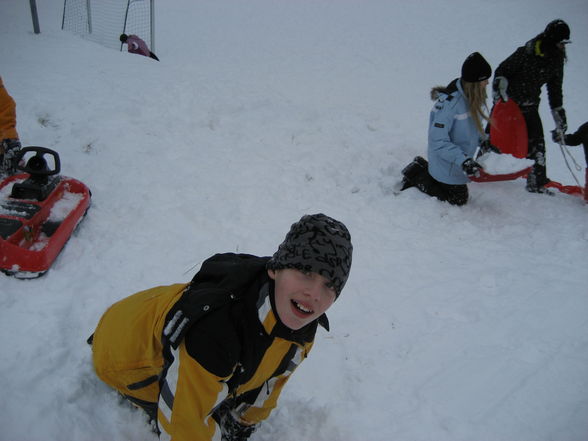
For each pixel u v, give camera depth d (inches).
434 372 120.2
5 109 155.2
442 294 149.3
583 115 349.4
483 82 182.1
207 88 278.2
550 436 105.7
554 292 153.4
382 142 253.4
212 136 226.2
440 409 109.6
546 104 369.4
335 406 107.0
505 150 207.2
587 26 582.9
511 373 121.3
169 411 68.9
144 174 185.9
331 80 382.3
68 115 216.8
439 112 190.5
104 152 194.5
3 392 96.5
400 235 179.3
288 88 345.7
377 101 344.8
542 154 211.3
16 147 155.8
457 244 177.8
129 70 289.4
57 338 111.9
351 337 128.2
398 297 146.0
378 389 113.7
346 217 185.3
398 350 126.1
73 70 271.4
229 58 410.3
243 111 255.3
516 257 171.9
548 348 130.4
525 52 202.4
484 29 577.3
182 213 167.9
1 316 115.4
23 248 126.9
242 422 91.0
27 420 92.4
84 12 475.8
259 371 73.3
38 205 138.7
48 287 126.9
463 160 185.5
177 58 388.5
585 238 185.2
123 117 223.6
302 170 210.7
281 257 64.2
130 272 138.3
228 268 71.7
